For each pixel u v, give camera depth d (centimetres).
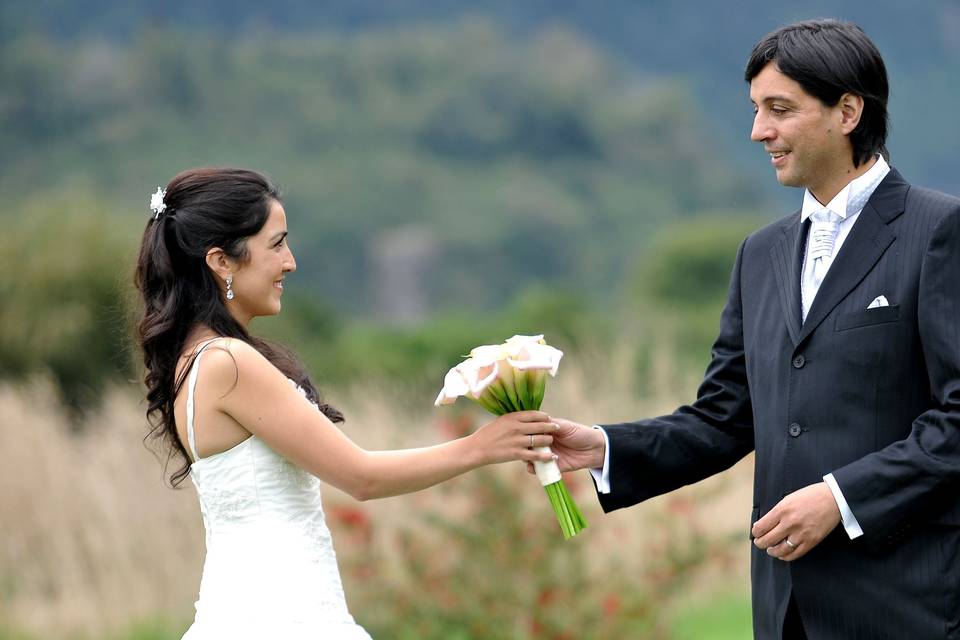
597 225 18788
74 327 5116
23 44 18088
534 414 1144
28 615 2714
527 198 18512
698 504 2261
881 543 1013
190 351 1102
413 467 1112
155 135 17438
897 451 1004
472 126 19788
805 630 1058
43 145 17038
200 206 1109
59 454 2923
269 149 18250
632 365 2811
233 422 1094
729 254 11062
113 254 5347
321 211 17600
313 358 6003
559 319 6781
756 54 1082
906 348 1030
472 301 17062
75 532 2834
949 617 1005
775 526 1031
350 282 17162
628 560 2280
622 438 1174
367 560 2159
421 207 17975
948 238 1022
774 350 1095
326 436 1092
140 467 2878
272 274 1126
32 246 5347
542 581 2055
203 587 1106
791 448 1065
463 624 2062
